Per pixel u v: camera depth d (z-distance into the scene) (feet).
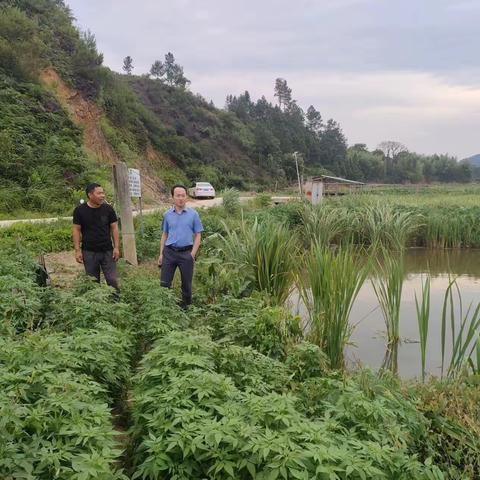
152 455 7.97
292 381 12.89
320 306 19.08
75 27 110.42
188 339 11.04
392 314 21.97
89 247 19.70
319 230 47.80
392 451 8.62
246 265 24.68
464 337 23.11
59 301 16.07
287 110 322.96
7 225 41.14
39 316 15.80
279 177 198.29
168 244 20.44
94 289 16.30
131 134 119.75
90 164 72.13
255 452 7.58
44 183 60.95
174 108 185.37
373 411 9.70
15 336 12.96
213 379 9.30
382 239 50.83
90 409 8.36
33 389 8.86
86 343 11.02
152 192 105.19
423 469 8.72
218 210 62.28
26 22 86.94
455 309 28.19
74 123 77.92
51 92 80.94
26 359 9.61
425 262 47.03
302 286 22.68
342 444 8.27
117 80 135.44
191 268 20.54
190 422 8.30
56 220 45.93
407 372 19.07
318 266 19.35
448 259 47.50
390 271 22.36
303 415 9.78
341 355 18.35
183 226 20.35
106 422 8.26
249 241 25.93
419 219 55.77
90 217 19.63
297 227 48.91
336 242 52.01
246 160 193.36
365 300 29.53
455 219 54.54
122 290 20.36
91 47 109.40
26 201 57.36
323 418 9.85
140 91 182.09
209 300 22.75
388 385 13.16
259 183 185.16
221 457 7.71
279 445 7.50
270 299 22.68
